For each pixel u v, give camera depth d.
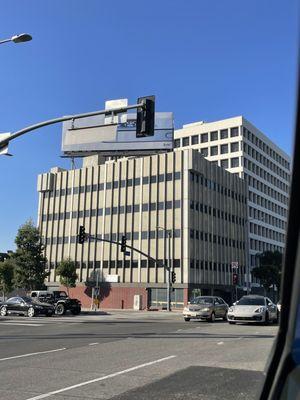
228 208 73.69
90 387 8.25
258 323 25.38
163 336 17.23
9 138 18.12
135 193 68.50
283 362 1.76
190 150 64.56
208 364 10.62
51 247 76.06
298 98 1.64
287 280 1.74
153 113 17.00
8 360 11.28
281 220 112.88
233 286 72.00
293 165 1.68
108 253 69.44
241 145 94.06
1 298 59.28
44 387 8.24
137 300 60.34
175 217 63.81
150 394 7.71
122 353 12.45
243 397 7.46
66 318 31.84
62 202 76.44
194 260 62.91
